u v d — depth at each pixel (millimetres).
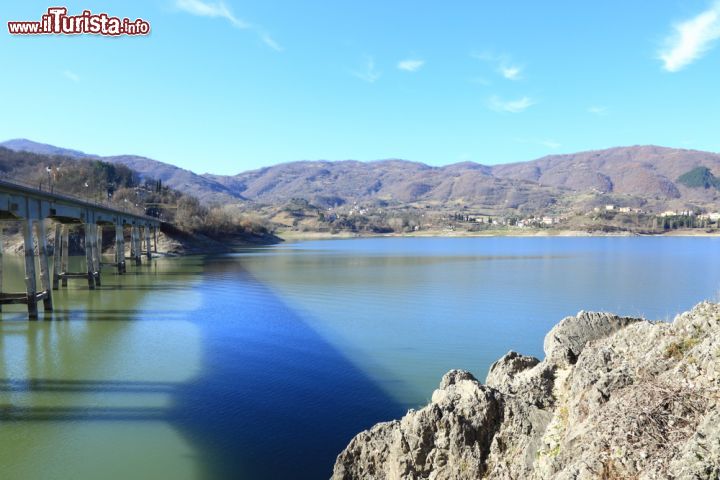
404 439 15719
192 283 82688
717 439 8969
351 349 40438
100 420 25812
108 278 90250
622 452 10188
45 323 49875
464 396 16234
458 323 51062
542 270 104625
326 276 93438
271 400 28781
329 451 22500
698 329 13391
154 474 20516
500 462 14133
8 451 22469
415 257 145500
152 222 144500
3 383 31438
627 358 14266
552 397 15859
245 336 44688
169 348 40156
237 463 21422
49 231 139750
